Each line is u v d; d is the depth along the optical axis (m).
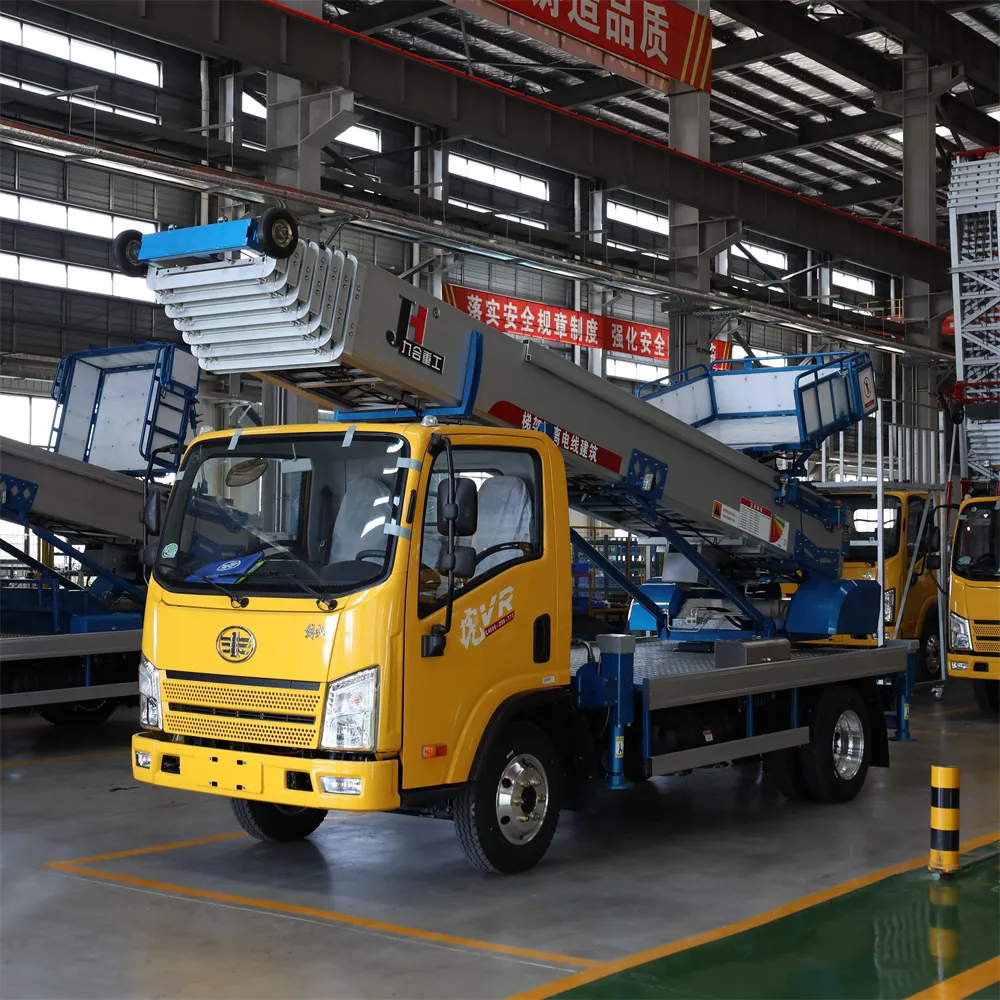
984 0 25.30
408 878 6.48
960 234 13.42
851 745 8.81
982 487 13.78
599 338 29.95
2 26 21.62
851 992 4.71
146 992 4.78
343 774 5.59
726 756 7.67
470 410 7.13
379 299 6.68
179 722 6.17
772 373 10.07
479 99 17.41
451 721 5.98
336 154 20.36
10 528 22.55
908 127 26.77
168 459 12.05
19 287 22.98
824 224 23.25
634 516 9.15
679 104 20.97
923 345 26.45
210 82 24.44
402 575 5.77
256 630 5.94
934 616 15.73
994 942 5.34
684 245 21.67
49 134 12.79
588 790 6.85
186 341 6.84
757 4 24.31
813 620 9.52
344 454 6.07
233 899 6.08
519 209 30.47
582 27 17.89
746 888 6.30
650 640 9.82
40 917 5.79
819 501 9.84
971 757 10.52
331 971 5.00
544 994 4.71
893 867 6.74
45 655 10.39
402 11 23.73
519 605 6.36
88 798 8.71
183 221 25.28
